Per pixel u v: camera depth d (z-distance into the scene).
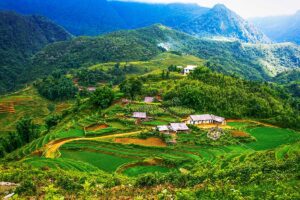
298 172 59.97
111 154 108.81
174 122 137.38
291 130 143.75
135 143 116.62
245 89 182.75
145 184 64.94
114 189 62.44
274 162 70.38
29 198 55.31
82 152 110.19
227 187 55.03
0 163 98.81
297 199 46.78
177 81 190.38
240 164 75.81
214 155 106.81
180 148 112.94
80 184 64.56
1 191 59.38
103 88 174.00
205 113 154.00
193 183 63.62
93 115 150.25
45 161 96.25
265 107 161.62
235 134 129.00
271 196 49.16
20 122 144.62
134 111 149.50
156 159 102.56
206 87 170.38
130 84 181.00
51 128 157.75
